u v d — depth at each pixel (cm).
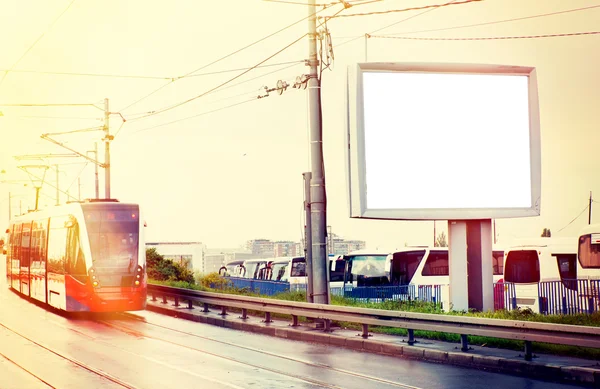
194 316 2586
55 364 1490
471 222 2281
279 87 2261
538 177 2298
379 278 3516
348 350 1750
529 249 3078
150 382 1265
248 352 1698
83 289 2466
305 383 1255
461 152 2252
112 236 2516
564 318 1839
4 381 1281
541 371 1328
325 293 2127
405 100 2222
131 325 2381
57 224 2791
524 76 2298
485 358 1445
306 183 2184
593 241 2767
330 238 6581
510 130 2288
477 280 2258
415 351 1605
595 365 1313
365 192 2186
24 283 3459
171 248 7312
